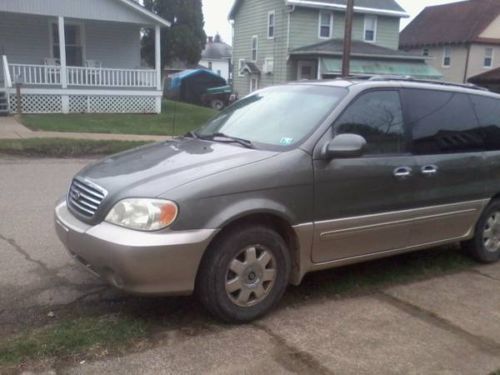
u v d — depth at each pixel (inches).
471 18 1589.6
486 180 207.6
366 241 177.2
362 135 175.0
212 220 143.4
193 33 1667.1
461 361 139.9
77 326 148.0
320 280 190.7
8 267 191.2
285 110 182.2
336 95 178.1
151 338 144.1
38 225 243.0
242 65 1387.8
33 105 750.5
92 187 153.0
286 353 139.9
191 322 154.3
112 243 137.9
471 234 211.0
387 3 1275.8
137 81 818.2
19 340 138.8
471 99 210.2
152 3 1649.9
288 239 163.9
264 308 157.6
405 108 188.2
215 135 186.2
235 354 138.3
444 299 179.9
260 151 162.6
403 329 156.4
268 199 152.9
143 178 148.8
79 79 782.5
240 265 151.7
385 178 176.1
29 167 392.8
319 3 1171.9
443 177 192.5
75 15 745.0
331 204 165.8
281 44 1216.8
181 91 1261.1
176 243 138.3
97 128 606.2
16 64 730.8
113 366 129.8
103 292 172.7
